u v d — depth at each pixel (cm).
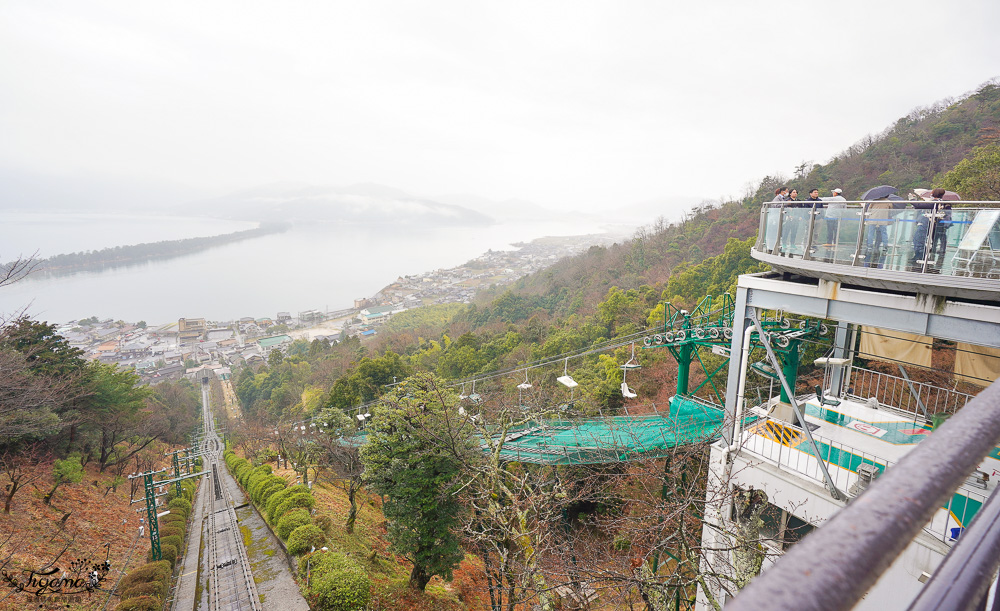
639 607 1223
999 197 2444
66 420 3075
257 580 1947
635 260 7644
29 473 2570
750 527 1032
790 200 1094
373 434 1856
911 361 1206
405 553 1839
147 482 2269
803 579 48
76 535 2255
